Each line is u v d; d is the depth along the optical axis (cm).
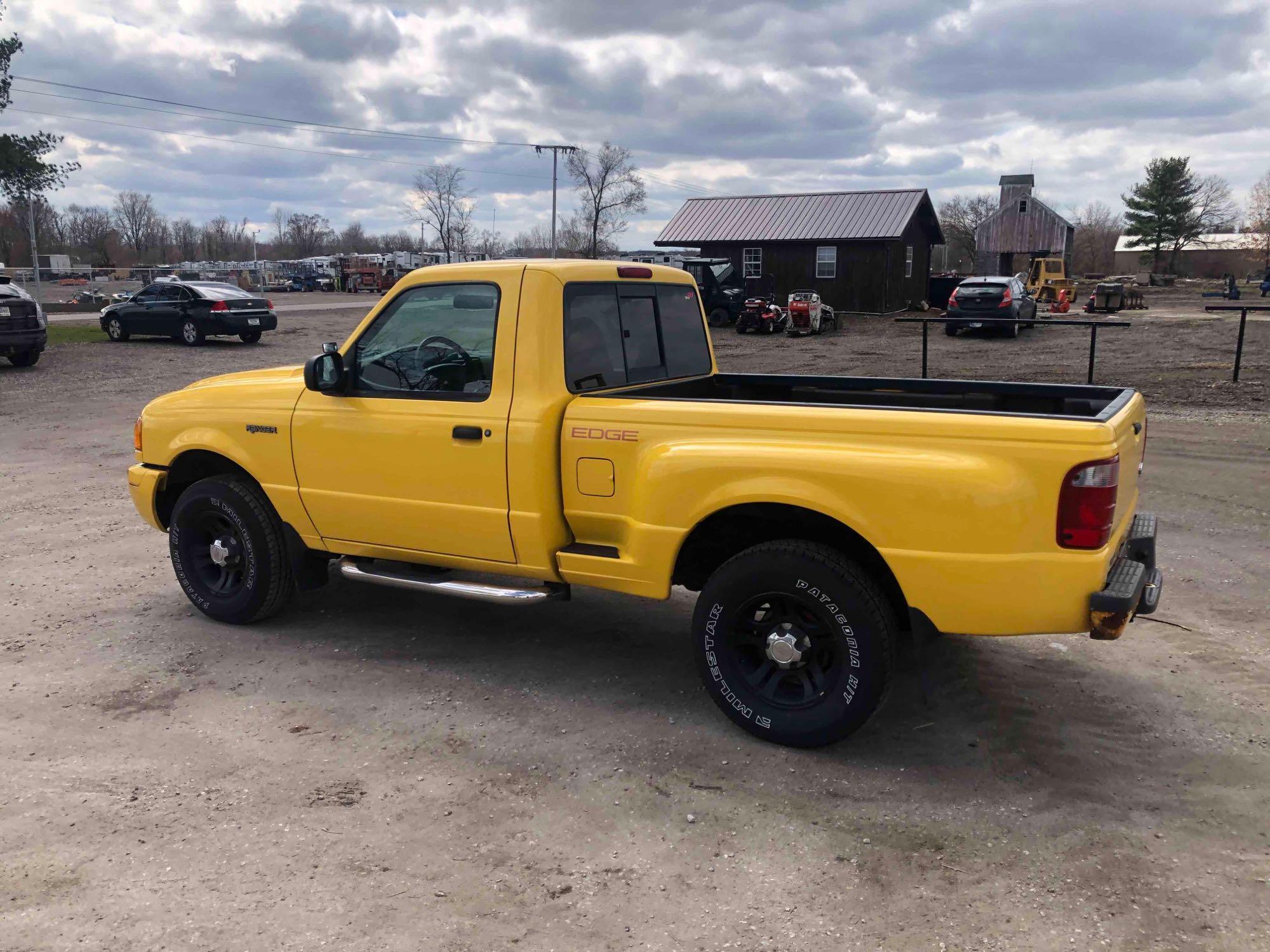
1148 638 506
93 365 1989
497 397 428
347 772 374
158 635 523
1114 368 1712
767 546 381
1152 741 393
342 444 473
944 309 4031
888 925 280
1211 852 315
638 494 400
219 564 530
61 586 612
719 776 370
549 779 369
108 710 430
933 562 348
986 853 317
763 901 293
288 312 3869
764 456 369
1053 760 379
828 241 3644
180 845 322
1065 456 329
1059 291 3575
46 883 299
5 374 1839
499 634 526
